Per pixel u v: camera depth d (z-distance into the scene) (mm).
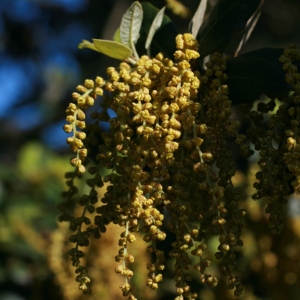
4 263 430
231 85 245
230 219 227
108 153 235
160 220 222
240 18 255
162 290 374
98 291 341
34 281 422
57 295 409
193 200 229
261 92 242
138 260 350
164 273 342
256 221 361
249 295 370
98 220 235
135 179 222
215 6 258
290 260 356
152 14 275
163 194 226
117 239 346
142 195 223
